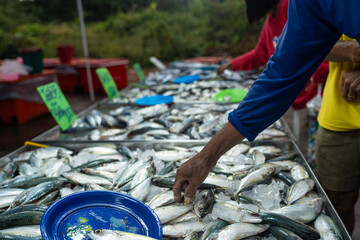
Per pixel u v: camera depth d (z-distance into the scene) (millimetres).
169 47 13188
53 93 2365
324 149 1647
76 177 1461
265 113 913
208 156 982
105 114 2619
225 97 2900
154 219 1031
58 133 2277
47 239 888
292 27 851
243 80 3725
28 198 1286
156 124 2266
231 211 1130
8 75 4516
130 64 12258
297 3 826
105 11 18219
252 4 2324
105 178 1497
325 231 1057
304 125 4430
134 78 9258
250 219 1086
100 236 931
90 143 1913
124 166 1586
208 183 1322
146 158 1570
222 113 2561
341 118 1522
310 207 1156
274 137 1974
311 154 2672
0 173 1590
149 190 1335
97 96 6656
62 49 6641
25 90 4703
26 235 1087
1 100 4555
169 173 1415
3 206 1294
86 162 1681
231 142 960
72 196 1088
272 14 2535
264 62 3195
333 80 1522
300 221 1113
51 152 1827
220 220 1114
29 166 1639
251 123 923
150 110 2584
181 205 1193
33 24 15094
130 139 2062
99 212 1090
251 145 1846
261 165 1509
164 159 1685
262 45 3096
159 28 13992
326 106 1601
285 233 1040
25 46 12117
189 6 19359
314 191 1316
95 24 16719
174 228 1098
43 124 4773
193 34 14031
